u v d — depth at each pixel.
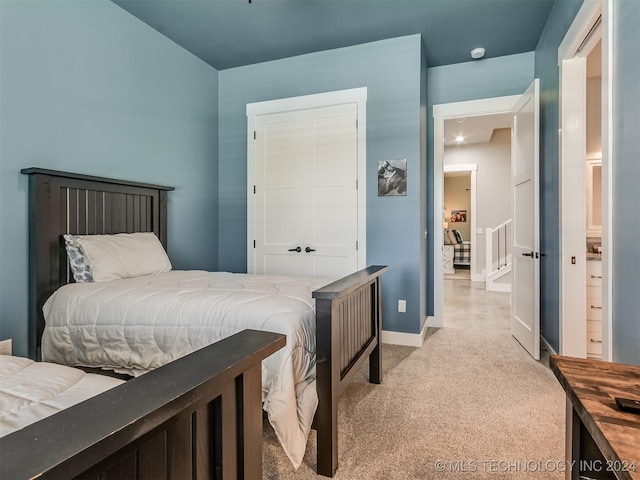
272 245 3.67
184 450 0.65
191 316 1.67
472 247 7.09
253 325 1.55
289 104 3.56
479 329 3.68
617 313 1.54
